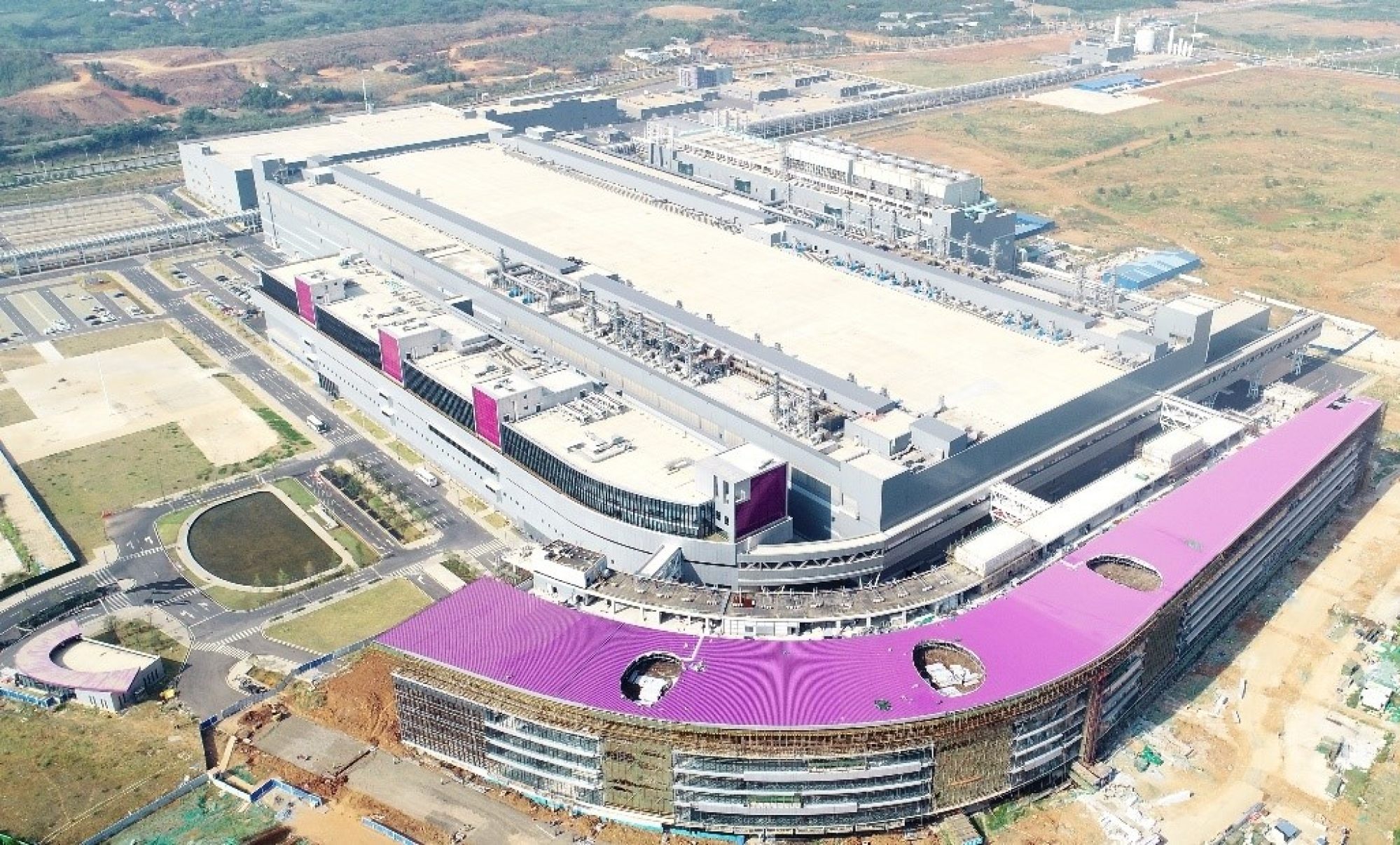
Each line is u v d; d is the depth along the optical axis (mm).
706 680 169250
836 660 172375
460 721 175125
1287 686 196875
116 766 182500
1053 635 176375
